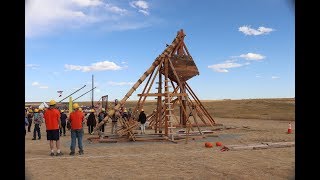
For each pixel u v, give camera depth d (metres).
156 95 22.92
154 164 11.66
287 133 24.69
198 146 17.64
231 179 9.11
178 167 10.98
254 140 20.34
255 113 59.78
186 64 24.25
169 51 23.58
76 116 14.40
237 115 56.62
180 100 22.88
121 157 13.47
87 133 28.17
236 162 11.77
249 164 11.34
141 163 11.91
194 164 11.49
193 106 30.28
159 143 19.55
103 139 20.59
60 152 14.28
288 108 67.81
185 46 24.72
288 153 14.00
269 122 39.59
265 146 15.68
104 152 15.46
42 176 9.70
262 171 10.09
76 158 13.23
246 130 27.78
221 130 28.06
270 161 11.95
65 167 11.19
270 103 88.00
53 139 14.09
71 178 9.45
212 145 17.23
